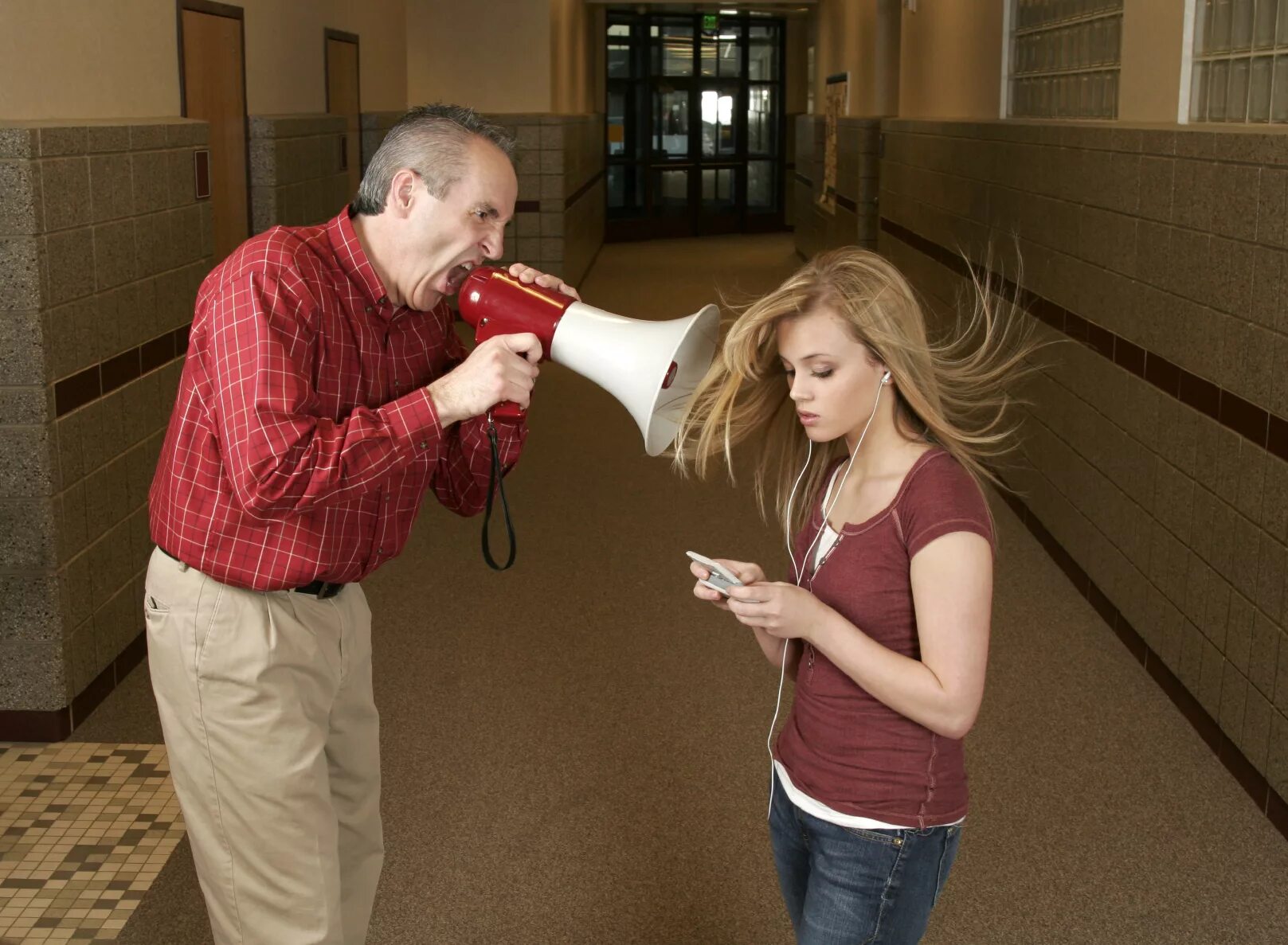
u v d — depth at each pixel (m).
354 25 7.77
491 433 1.93
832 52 12.77
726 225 17.47
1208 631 3.23
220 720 1.83
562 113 10.98
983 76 6.26
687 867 2.72
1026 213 5.07
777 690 3.57
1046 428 4.84
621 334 1.74
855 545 1.58
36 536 3.12
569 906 2.58
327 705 1.94
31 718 3.22
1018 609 4.24
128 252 3.50
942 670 1.48
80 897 2.61
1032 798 3.00
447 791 3.02
